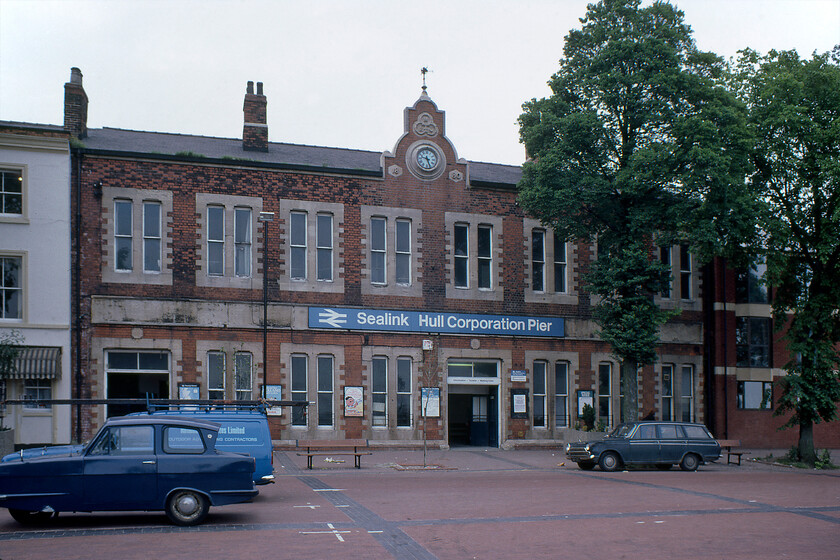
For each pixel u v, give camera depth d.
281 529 14.10
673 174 27.78
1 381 28.20
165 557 11.73
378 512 16.12
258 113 33.81
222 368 30.56
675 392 36.88
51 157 29.31
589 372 35.19
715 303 37.59
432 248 33.50
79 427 28.81
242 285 30.98
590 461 26.34
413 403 32.81
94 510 14.09
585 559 12.05
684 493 19.91
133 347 29.48
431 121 34.00
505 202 34.66
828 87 29.69
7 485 13.87
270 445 17.86
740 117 28.48
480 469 26.00
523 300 34.53
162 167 30.45
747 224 28.50
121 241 30.00
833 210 29.56
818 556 12.47
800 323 30.41
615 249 30.38
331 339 31.81
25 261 28.78
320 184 32.25
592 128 28.73
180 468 14.40
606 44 29.33
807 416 30.39
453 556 12.09
